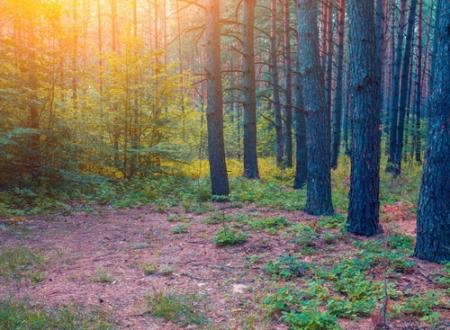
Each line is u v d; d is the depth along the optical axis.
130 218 10.71
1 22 11.54
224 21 13.01
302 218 10.17
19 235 8.70
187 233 9.07
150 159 16.27
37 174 12.05
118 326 4.66
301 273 6.31
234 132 28.48
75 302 5.34
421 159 27.16
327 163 10.62
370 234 8.54
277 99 21.34
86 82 15.84
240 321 4.78
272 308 4.97
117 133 15.70
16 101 11.12
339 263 6.70
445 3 6.44
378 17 17.11
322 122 10.55
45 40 12.30
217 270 6.66
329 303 4.97
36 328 4.47
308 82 10.56
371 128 8.48
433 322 4.60
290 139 21.80
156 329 4.62
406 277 6.10
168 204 12.38
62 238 8.66
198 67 35.12
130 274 6.51
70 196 12.59
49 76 12.05
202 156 21.97
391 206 12.21
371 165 8.53
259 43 31.08
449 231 6.77
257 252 7.53
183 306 5.16
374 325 4.54
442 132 6.65
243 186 15.11
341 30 20.38
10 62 11.26
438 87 6.63
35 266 6.84
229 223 9.74
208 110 12.84
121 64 15.49
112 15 23.80
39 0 10.99
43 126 12.19
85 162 13.93
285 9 19.39
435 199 6.76
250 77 17.56
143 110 15.92
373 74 8.50
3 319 4.64
